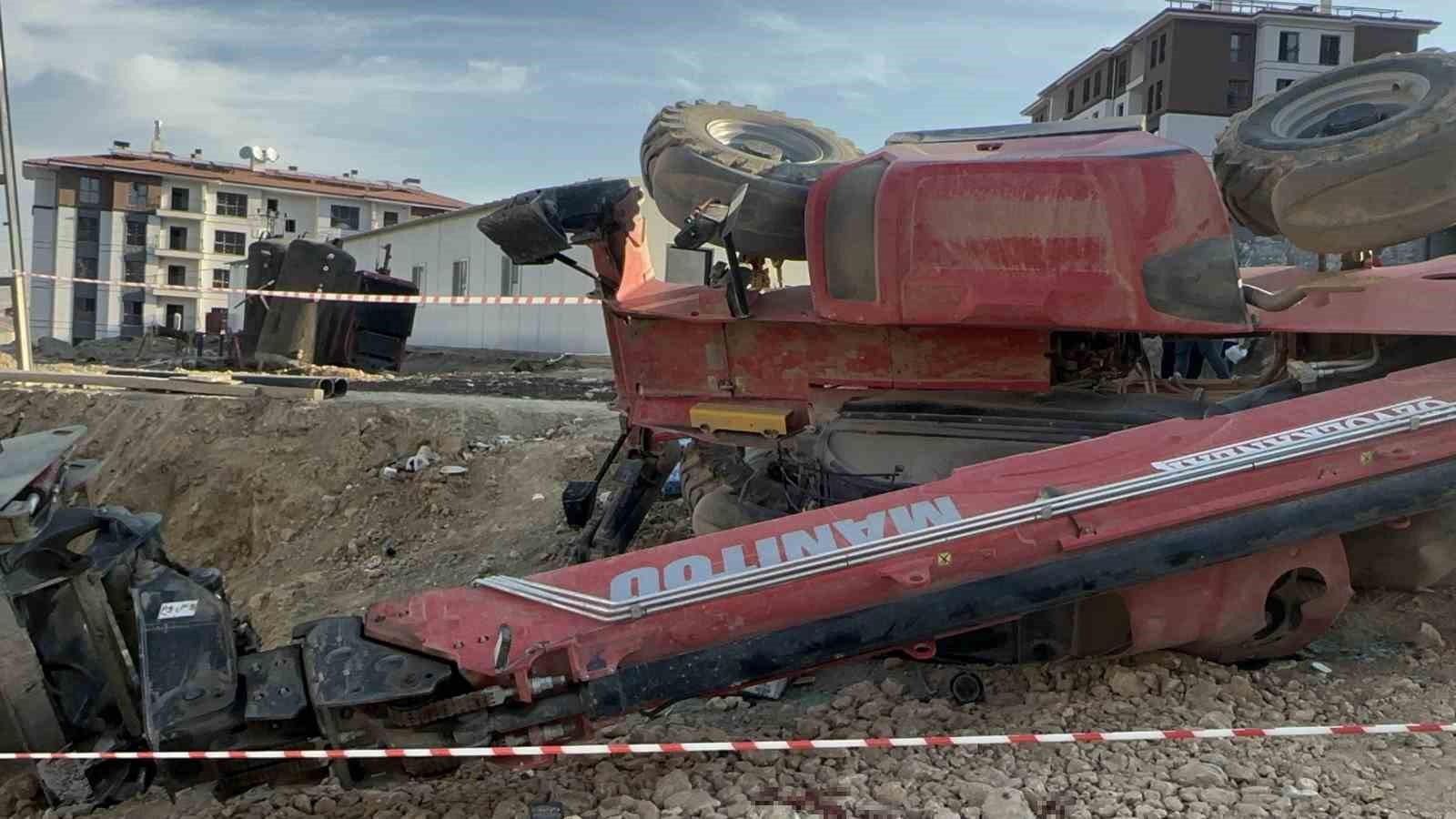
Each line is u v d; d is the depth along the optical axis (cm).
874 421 579
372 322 1972
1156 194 505
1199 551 429
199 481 1184
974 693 489
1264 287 592
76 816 454
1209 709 459
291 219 7331
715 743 373
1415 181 485
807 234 571
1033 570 426
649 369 753
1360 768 402
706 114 725
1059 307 520
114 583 442
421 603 421
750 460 704
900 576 420
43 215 7031
